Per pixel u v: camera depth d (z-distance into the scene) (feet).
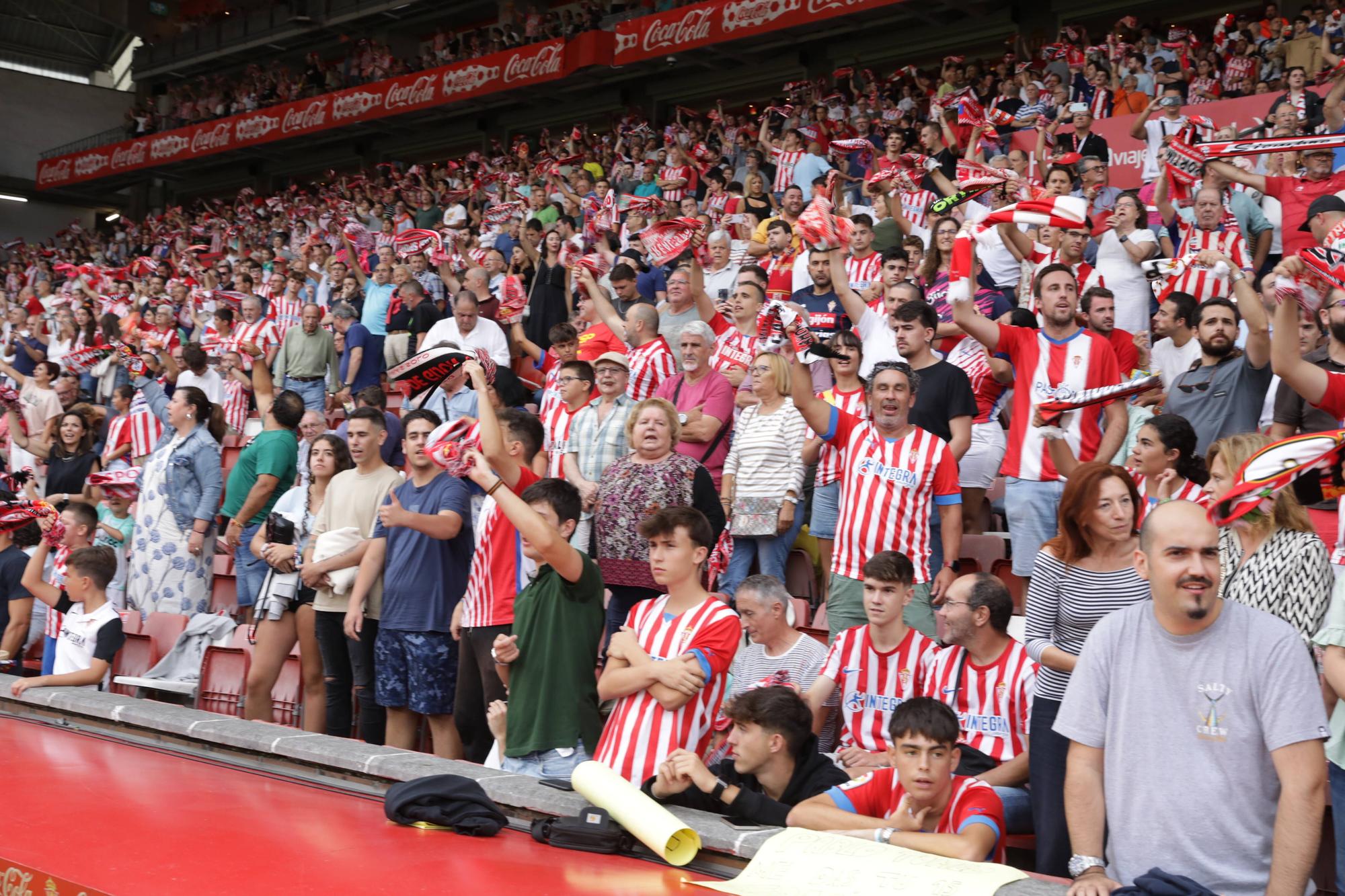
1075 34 57.57
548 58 79.25
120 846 11.41
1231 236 26.27
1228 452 13.07
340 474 21.43
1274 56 44.24
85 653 21.30
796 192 36.17
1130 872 10.16
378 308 40.75
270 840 11.68
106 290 58.65
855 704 16.31
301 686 22.74
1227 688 9.93
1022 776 14.44
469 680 18.11
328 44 103.40
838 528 18.81
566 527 15.72
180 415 26.03
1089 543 12.75
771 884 10.71
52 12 112.16
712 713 13.61
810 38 75.56
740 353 23.66
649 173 54.90
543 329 35.14
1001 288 31.19
